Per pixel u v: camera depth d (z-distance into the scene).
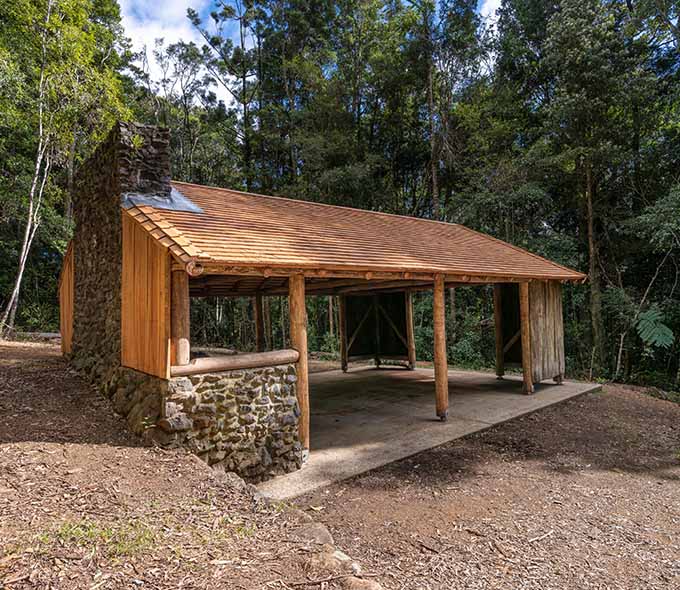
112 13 16.48
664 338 10.34
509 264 8.02
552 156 11.98
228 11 19.78
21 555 2.15
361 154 16.61
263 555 2.40
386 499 3.97
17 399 5.05
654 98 11.55
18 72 10.16
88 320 6.46
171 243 3.91
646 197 12.16
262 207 6.50
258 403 4.39
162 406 3.90
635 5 11.60
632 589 2.64
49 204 14.27
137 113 19.67
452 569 2.81
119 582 2.02
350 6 17.53
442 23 14.84
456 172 15.46
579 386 8.87
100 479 3.24
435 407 7.02
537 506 3.85
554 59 11.90
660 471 4.80
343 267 4.93
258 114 18.59
